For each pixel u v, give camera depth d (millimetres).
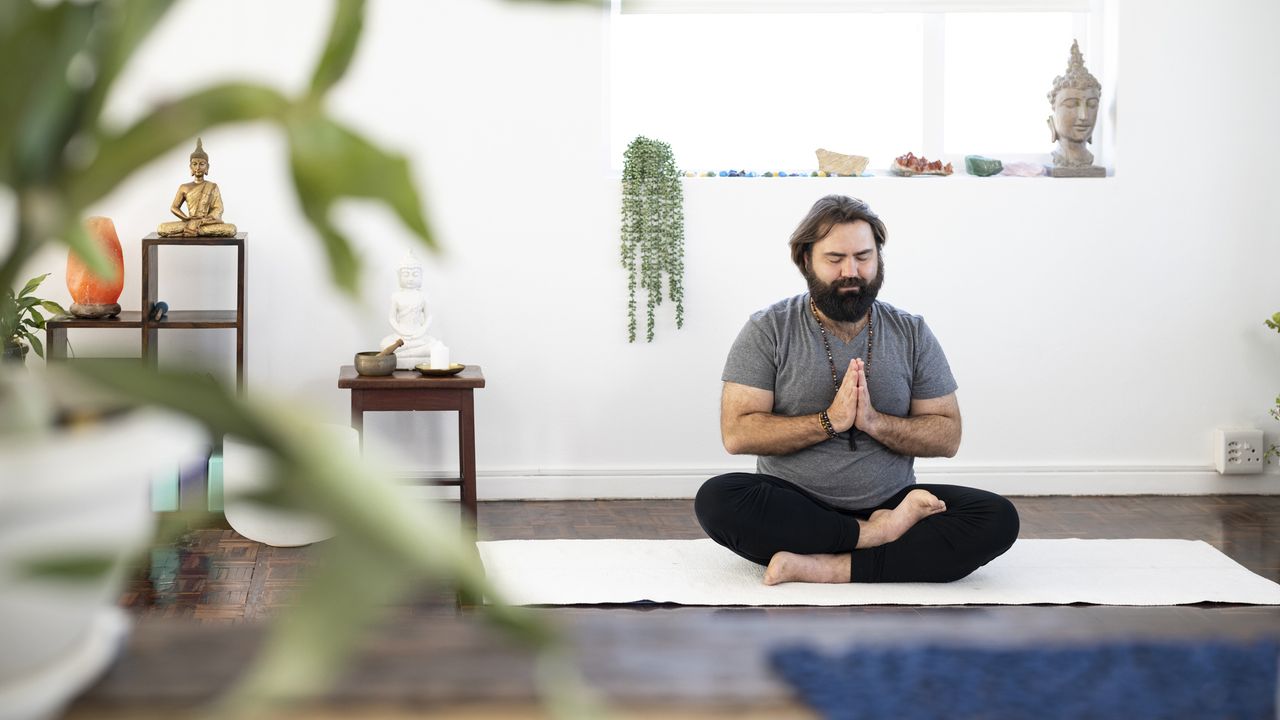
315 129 299
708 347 4344
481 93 4227
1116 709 591
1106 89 4453
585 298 4305
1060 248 4387
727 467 4371
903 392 3094
